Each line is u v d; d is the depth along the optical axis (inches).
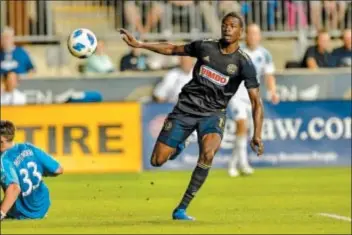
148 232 1166.3
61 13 2773.1
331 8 2763.3
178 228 1211.9
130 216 1457.9
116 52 2780.5
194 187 1327.5
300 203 1653.5
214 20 2741.1
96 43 1384.1
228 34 1333.7
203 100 1349.7
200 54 1350.9
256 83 1348.4
